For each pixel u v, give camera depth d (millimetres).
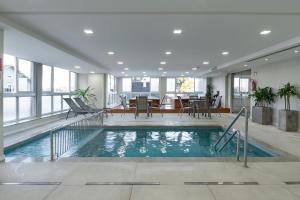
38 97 8734
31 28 4629
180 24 4328
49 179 2961
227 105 13719
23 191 2621
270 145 5266
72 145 6023
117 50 6977
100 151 5508
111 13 3766
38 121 8312
